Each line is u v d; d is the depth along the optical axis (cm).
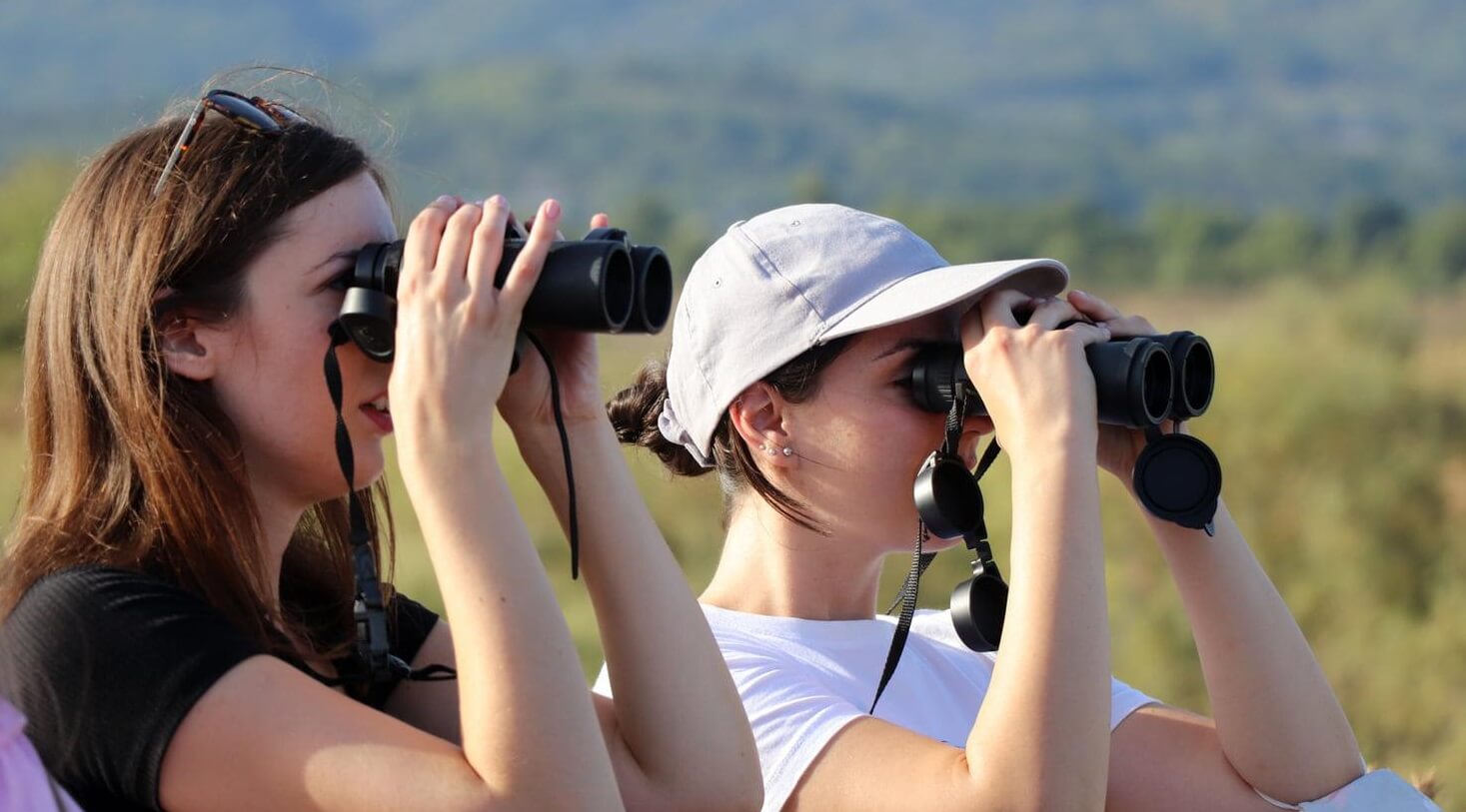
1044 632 632
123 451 558
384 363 567
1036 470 658
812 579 774
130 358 555
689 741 609
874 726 688
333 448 582
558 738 524
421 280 549
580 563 619
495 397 545
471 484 534
